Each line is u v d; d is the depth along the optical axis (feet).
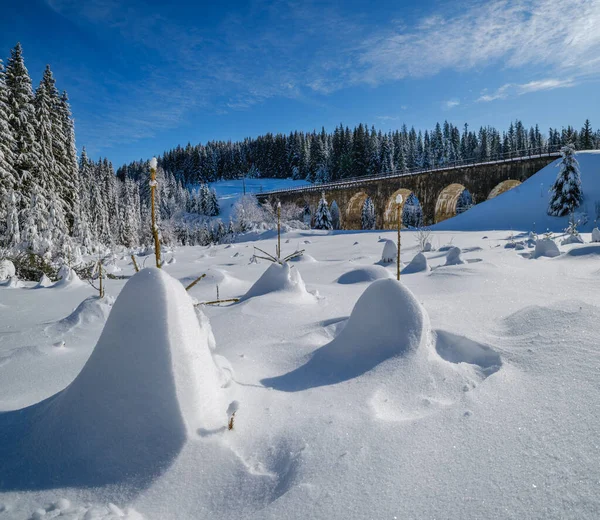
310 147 355.15
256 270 47.78
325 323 16.48
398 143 293.43
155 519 5.59
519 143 317.22
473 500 5.57
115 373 7.35
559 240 55.11
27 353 14.73
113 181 235.61
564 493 5.51
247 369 11.31
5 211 72.90
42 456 6.80
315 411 8.39
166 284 7.93
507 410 7.88
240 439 7.29
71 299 32.53
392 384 9.27
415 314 10.88
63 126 116.88
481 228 92.17
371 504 5.62
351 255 62.03
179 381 7.25
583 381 8.48
